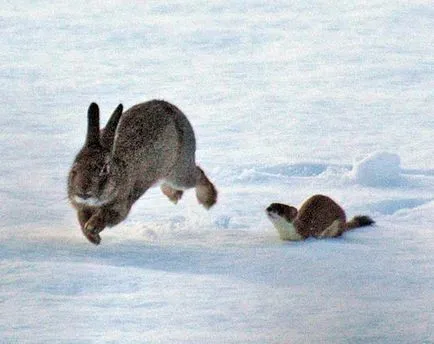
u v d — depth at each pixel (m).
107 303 10.13
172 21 31.56
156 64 26.30
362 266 11.88
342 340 9.24
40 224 13.92
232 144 19.14
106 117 20.44
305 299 10.48
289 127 20.55
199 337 9.20
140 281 10.90
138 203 15.24
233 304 10.24
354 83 24.61
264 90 23.75
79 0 35.34
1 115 21.23
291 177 16.84
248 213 14.71
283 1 35.22
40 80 24.47
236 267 11.73
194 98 22.83
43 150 18.50
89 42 28.70
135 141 13.55
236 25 31.05
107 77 24.80
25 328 9.34
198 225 14.07
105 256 12.11
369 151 18.81
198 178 14.87
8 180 16.39
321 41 29.14
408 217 14.59
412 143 19.47
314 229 13.23
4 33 29.69
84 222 13.12
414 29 30.83
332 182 16.58
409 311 10.13
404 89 24.14
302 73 25.55
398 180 16.67
